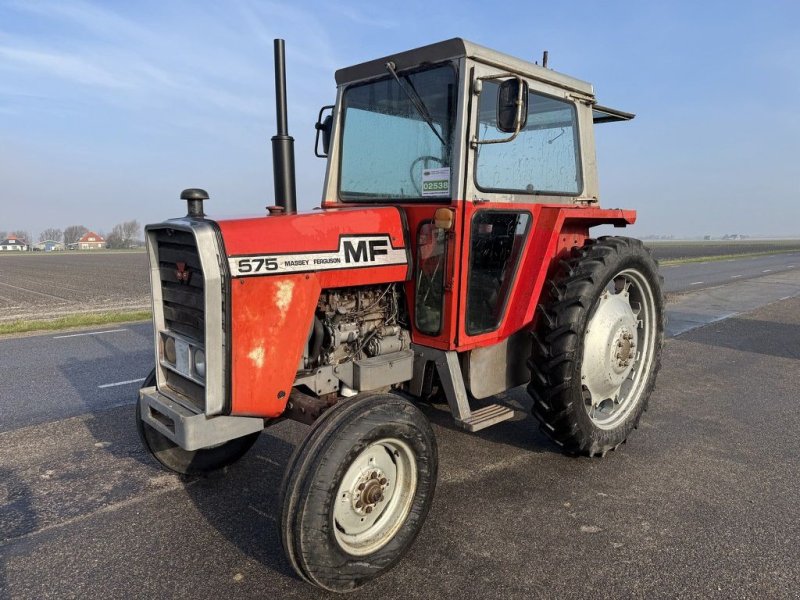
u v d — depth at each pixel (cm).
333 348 291
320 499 227
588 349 364
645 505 315
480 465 366
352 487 245
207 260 232
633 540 279
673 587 243
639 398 408
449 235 292
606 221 398
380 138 333
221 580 251
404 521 262
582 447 358
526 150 341
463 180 289
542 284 347
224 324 238
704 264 2580
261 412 254
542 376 344
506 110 268
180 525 296
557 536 283
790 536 283
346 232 281
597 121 480
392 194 329
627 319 388
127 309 1177
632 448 396
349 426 237
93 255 5947
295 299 257
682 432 427
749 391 531
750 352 695
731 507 312
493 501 319
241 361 243
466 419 305
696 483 342
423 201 311
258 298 244
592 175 408
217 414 245
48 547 276
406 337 321
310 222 270
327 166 368
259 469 362
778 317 957
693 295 1280
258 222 254
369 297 308
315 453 231
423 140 308
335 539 235
